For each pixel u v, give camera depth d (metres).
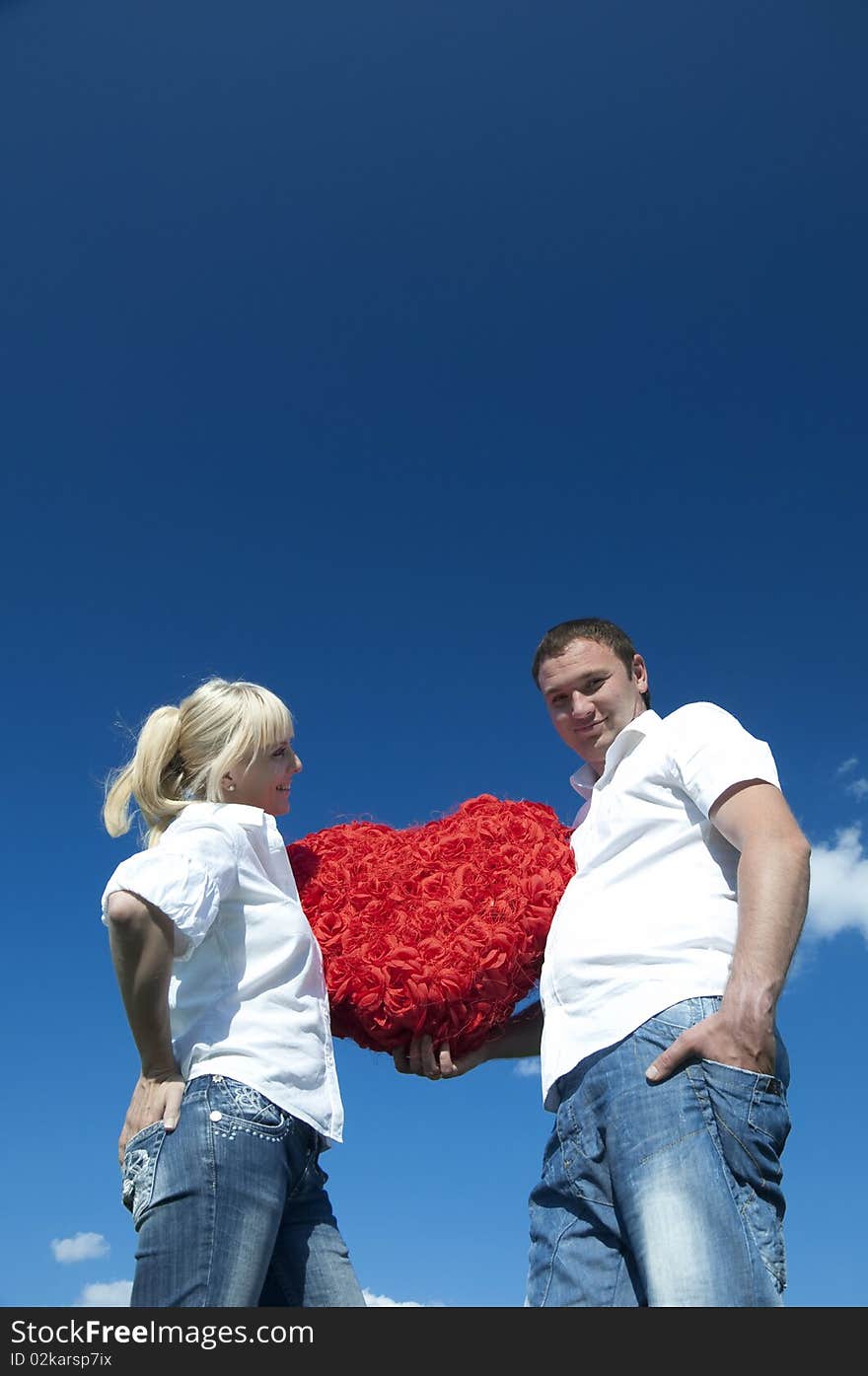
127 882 2.41
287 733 3.00
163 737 2.94
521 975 3.02
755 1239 2.13
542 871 3.09
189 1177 2.31
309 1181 2.60
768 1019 2.21
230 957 2.59
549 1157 2.58
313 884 3.14
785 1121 2.30
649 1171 2.21
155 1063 2.45
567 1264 2.45
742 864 2.36
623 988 2.44
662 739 2.71
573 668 3.12
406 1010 2.84
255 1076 2.45
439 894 3.10
